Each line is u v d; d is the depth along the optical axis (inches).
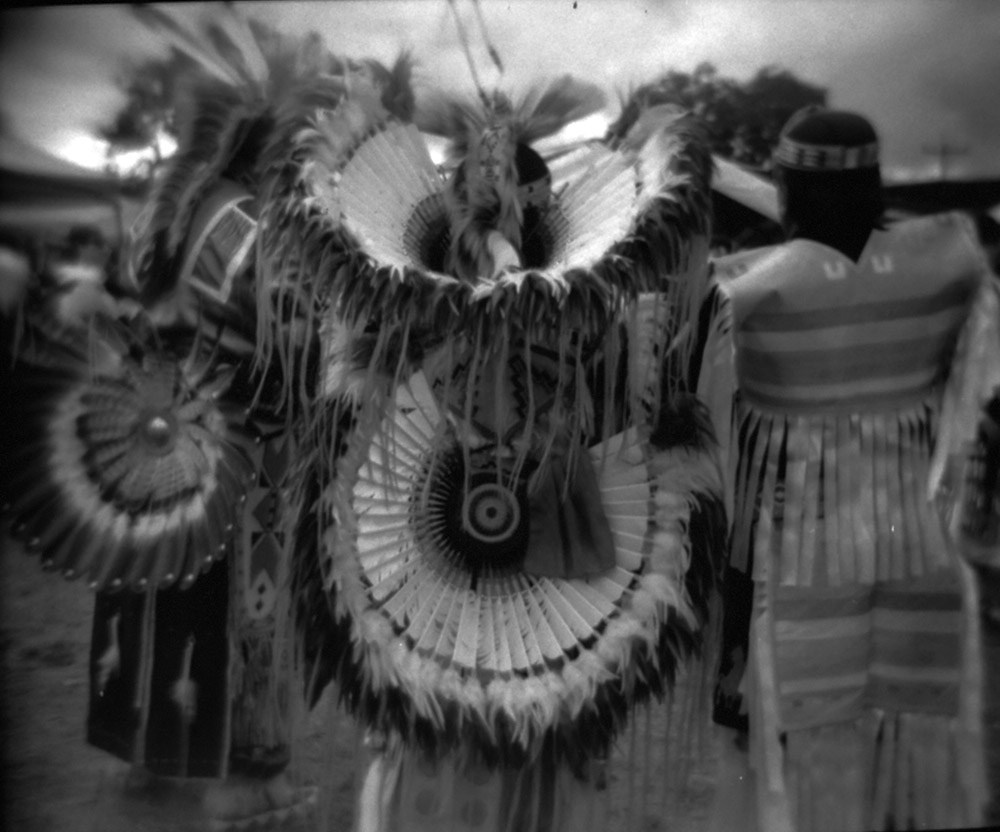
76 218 172.7
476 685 112.7
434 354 114.0
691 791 138.5
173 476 130.2
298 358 131.7
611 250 111.0
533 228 118.3
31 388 130.3
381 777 116.6
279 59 129.2
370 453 114.4
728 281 117.4
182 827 133.6
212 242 130.3
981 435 124.8
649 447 115.8
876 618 120.9
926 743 119.6
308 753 148.3
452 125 117.0
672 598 114.6
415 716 112.6
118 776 141.5
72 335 131.6
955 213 118.3
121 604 132.5
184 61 131.2
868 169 115.6
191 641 130.9
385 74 117.5
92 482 130.3
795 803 119.1
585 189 118.3
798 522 118.1
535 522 113.0
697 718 125.6
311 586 114.0
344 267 110.3
